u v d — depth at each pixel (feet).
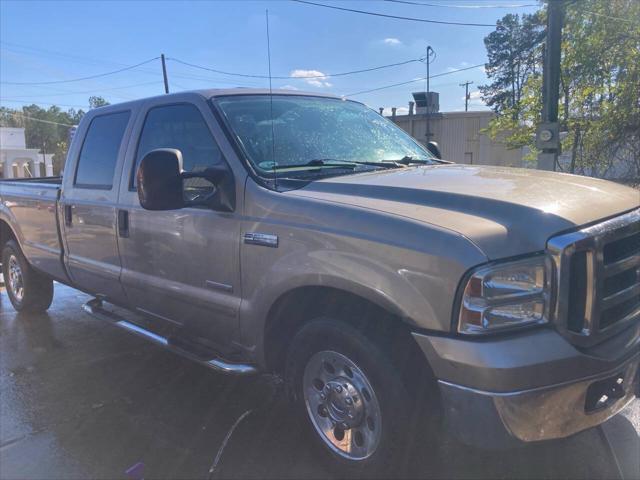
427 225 8.17
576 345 7.79
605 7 55.52
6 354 16.79
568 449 10.66
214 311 11.47
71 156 16.46
